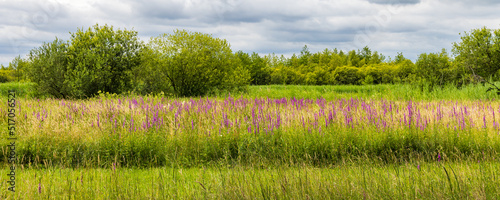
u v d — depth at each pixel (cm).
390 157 744
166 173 602
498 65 2053
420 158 726
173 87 2216
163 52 2145
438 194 423
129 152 765
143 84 2028
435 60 2028
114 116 959
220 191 447
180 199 448
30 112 1004
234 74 2258
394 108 1055
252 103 1173
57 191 480
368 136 800
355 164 643
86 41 1966
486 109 1042
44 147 770
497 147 743
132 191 479
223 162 717
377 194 437
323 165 699
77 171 635
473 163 622
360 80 4616
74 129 845
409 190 447
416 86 1848
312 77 4888
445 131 814
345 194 438
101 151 760
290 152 727
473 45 2134
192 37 2178
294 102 1172
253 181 471
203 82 2220
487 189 450
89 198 462
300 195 431
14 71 3009
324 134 796
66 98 1814
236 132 825
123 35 2017
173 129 857
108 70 1930
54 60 1900
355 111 991
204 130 852
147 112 1010
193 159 756
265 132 818
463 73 1981
